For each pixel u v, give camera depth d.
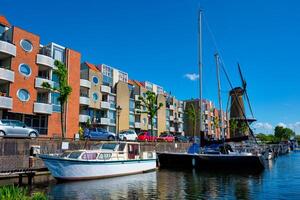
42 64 38.06
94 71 53.72
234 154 29.77
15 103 34.81
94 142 30.75
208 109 97.56
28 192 18.11
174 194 18.03
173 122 84.81
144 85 75.00
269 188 20.30
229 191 19.12
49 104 37.97
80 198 16.69
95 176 23.38
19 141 24.19
